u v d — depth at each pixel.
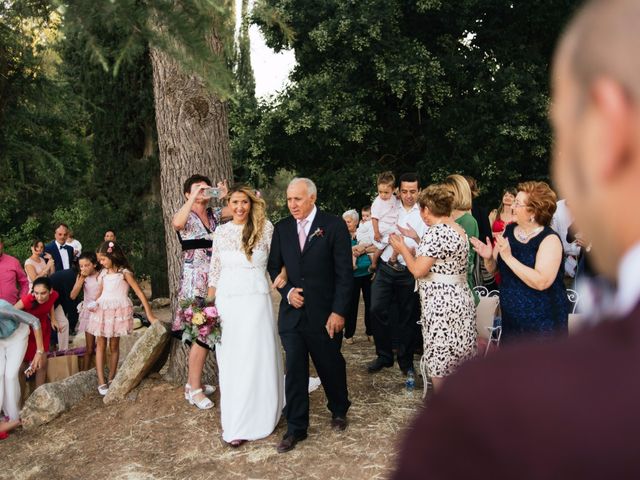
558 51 0.49
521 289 3.76
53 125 7.34
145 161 14.52
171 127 5.58
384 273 5.81
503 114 13.06
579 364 0.41
